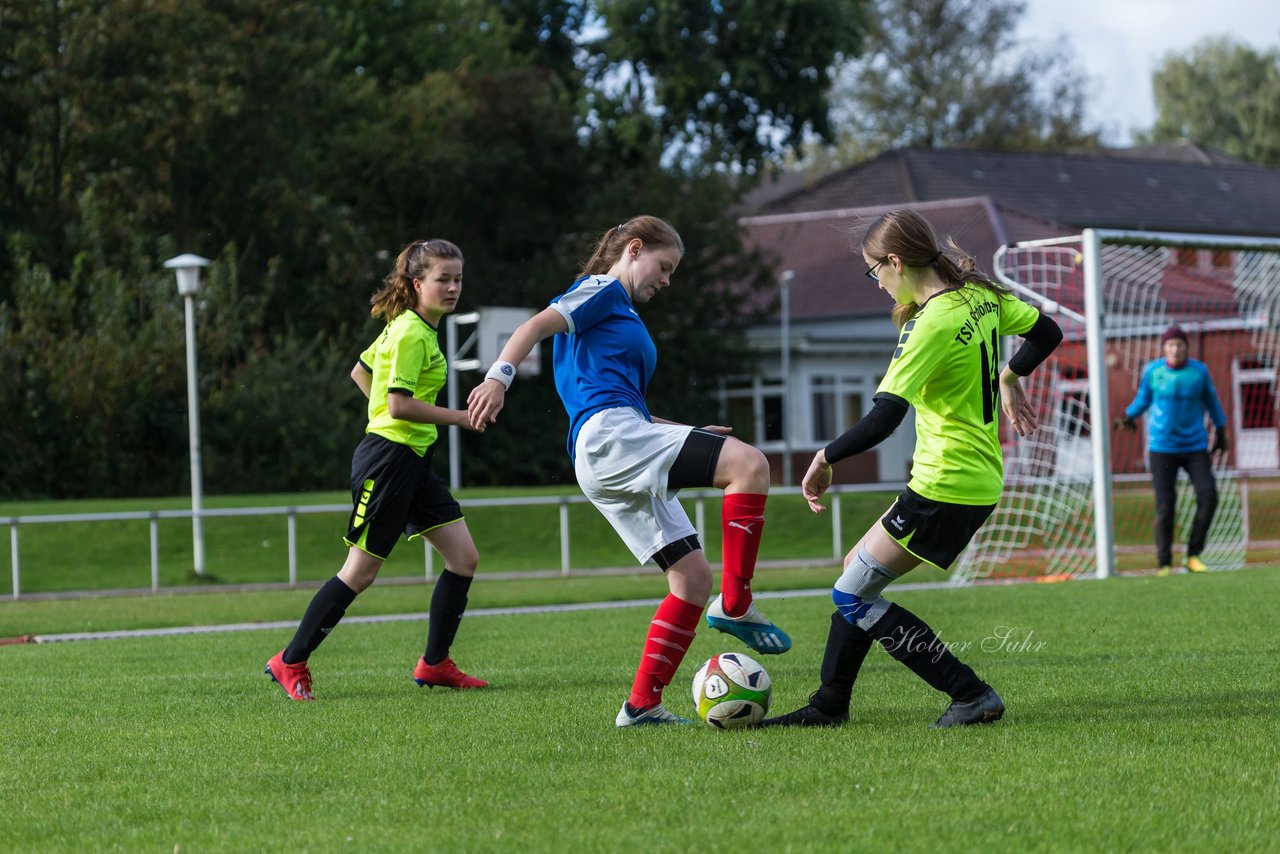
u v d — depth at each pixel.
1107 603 20.48
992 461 10.19
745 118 100.56
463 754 9.75
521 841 7.21
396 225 86.00
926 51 128.50
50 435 63.12
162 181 70.50
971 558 32.38
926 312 9.89
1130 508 41.94
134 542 44.16
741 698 10.55
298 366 69.31
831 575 32.75
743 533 10.60
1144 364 40.25
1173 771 8.56
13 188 71.75
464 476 82.25
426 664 13.69
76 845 7.46
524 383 84.56
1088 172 110.38
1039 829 7.21
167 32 68.38
